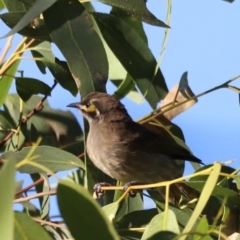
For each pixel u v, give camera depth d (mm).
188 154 11555
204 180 9383
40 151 9625
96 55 9570
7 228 6039
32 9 8875
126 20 11484
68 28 9562
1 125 11594
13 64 10898
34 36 9875
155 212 9742
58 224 9312
